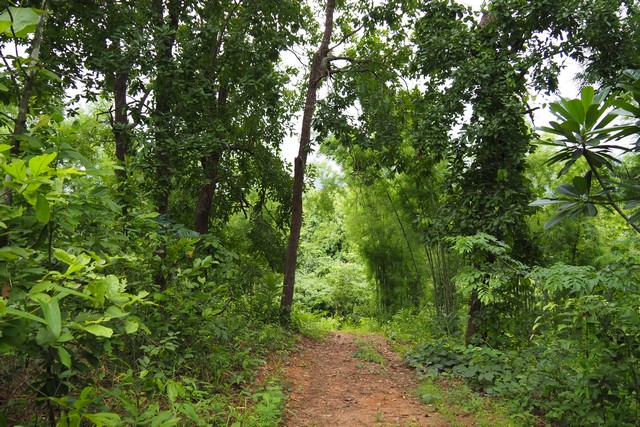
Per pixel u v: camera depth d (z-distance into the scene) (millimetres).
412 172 10398
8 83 2016
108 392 2324
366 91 10086
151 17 7727
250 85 8242
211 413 3752
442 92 8117
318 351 8414
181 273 4051
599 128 2639
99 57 7598
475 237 6398
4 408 2307
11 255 1563
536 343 5652
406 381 6352
